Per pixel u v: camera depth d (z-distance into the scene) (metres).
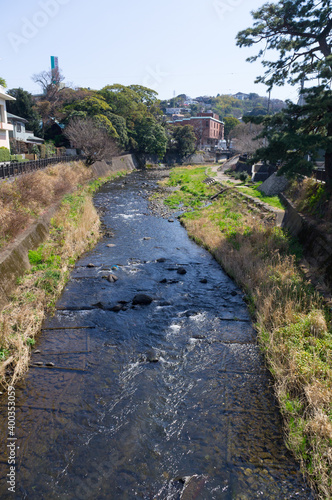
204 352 8.22
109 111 54.59
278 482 5.01
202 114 97.12
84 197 24.91
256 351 8.24
